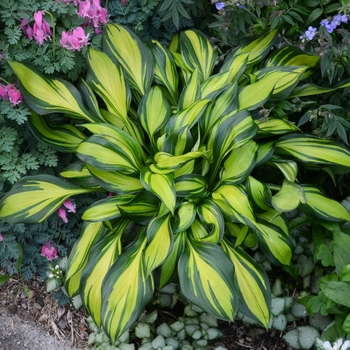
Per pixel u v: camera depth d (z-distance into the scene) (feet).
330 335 3.51
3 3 3.52
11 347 3.73
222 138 3.64
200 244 3.46
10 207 3.65
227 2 3.85
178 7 4.04
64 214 3.84
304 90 3.95
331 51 3.71
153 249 3.35
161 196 3.32
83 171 3.78
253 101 3.81
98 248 3.64
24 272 3.98
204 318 3.77
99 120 3.84
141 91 3.98
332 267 3.92
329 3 4.04
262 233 3.38
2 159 3.67
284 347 3.75
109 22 3.94
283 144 3.87
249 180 3.60
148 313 3.86
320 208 3.75
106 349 3.60
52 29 3.67
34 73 3.65
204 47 4.16
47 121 3.84
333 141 3.84
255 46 4.12
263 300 3.46
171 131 3.66
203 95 3.87
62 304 3.90
